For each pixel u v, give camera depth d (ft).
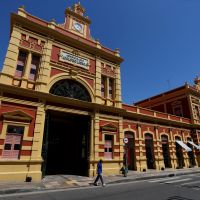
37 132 48.57
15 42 51.80
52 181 46.16
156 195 32.45
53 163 71.15
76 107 58.95
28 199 29.78
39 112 50.37
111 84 73.31
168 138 89.45
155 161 78.74
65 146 71.97
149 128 82.12
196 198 30.30
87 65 66.23
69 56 62.34
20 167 44.06
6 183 39.55
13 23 53.36
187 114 106.32
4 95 46.29
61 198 30.58
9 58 49.44
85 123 63.31
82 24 71.72
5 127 44.39
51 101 53.78
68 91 58.85
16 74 50.98
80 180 48.93
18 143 45.88
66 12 68.80
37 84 52.54
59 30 63.05
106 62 72.74
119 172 61.82
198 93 113.91
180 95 111.96
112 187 41.14
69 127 73.92
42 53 56.24
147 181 50.34
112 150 63.52
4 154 43.21
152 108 126.72
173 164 86.48
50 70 56.49
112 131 65.26
